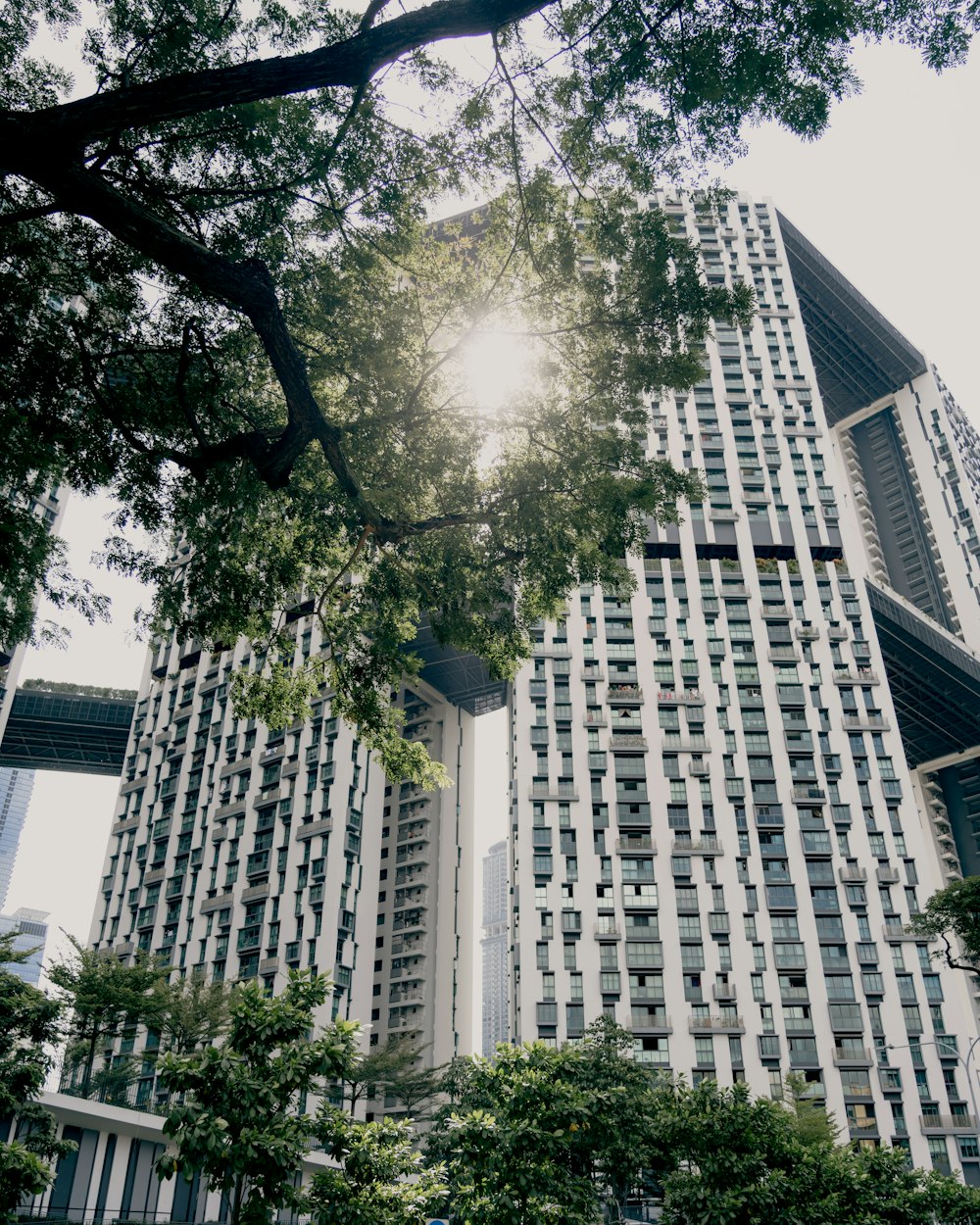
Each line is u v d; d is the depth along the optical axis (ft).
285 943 229.04
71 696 326.24
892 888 227.20
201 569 56.80
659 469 58.90
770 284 319.68
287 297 53.21
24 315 48.60
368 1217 40.93
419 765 65.46
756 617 261.85
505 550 61.05
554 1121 52.54
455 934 296.10
